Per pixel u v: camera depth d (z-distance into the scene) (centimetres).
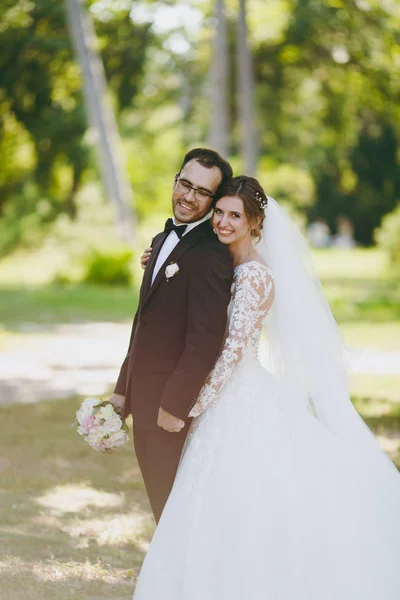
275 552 379
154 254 422
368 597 379
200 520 388
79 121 2814
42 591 443
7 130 3019
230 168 425
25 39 2553
